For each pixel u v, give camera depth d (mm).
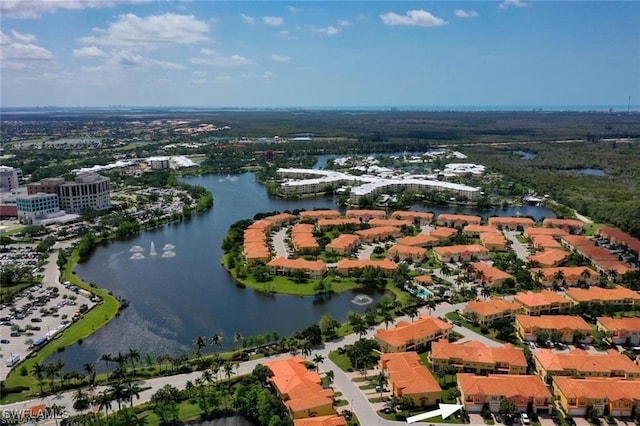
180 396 199000
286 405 188000
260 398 187250
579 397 190250
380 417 187375
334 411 187500
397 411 191250
